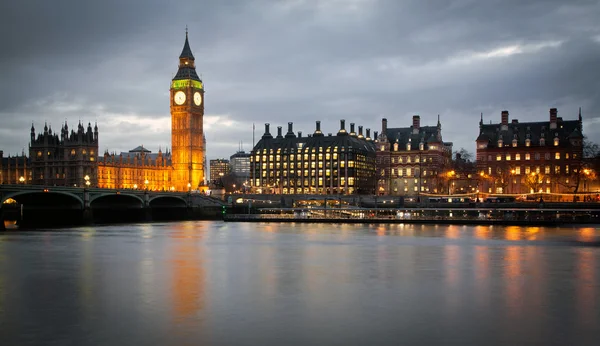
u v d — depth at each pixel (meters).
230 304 61.69
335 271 82.50
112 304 61.59
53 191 157.62
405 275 79.12
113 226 171.88
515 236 133.38
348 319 55.97
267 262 91.44
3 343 48.84
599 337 50.69
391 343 49.06
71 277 77.25
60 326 53.50
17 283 72.88
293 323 54.59
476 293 67.25
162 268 85.12
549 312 58.66
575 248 108.69
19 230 151.88
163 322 54.81
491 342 49.41
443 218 181.25
